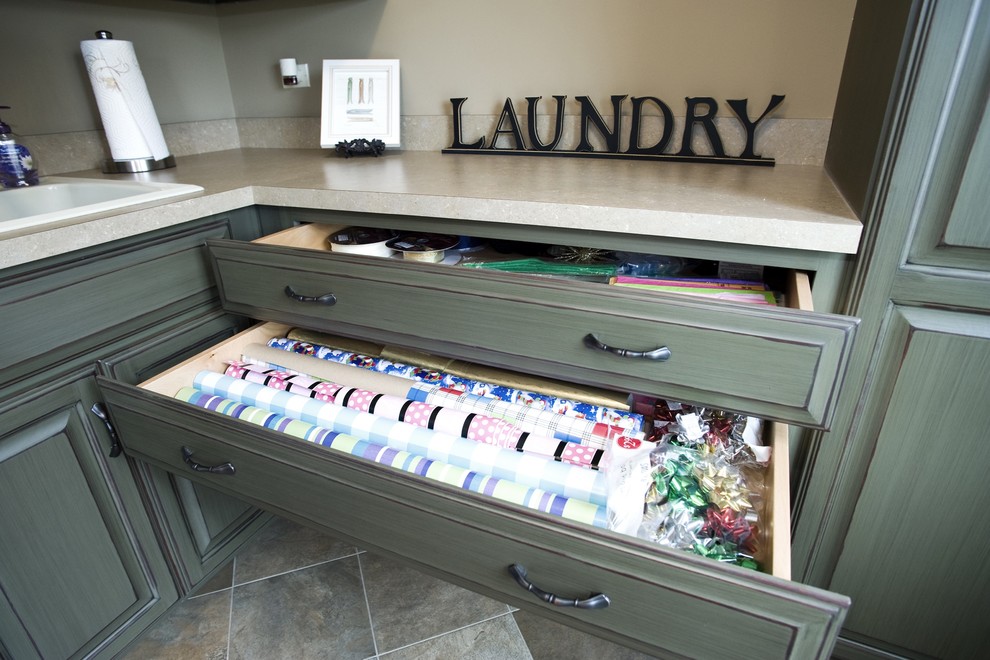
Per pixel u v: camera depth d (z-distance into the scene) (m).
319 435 0.88
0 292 0.82
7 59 1.31
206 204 1.07
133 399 0.92
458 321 0.88
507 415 0.90
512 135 1.55
